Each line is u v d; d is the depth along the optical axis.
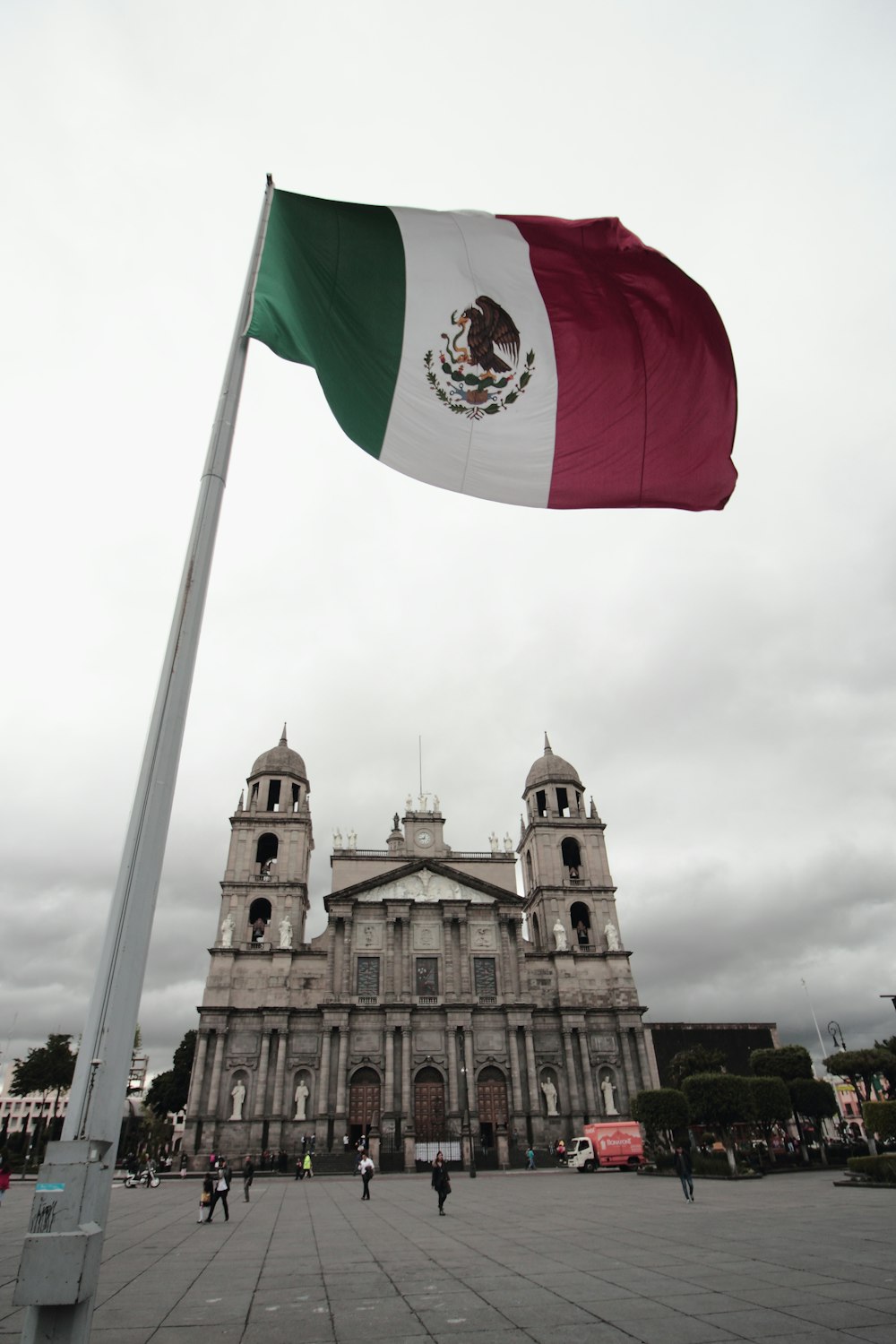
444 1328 12.41
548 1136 70.56
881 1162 35.53
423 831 85.19
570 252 13.01
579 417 12.86
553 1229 24.98
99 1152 6.45
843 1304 12.81
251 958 75.38
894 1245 18.62
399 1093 70.25
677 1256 18.44
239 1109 68.81
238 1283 17.19
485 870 84.19
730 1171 44.66
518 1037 74.19
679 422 12.90
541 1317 12.83
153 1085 95.62
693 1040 93.81
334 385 12.20
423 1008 73.75
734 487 12.87
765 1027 95.94
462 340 12.78
